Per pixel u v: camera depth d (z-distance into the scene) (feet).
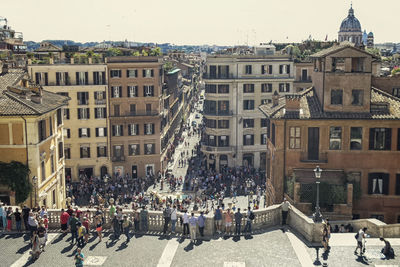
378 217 134.41
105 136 275.18
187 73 564.71
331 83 133.69
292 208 102.89
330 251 88.94
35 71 263.29
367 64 132.98
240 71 295.07
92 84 268.62
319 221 95.91
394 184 132.87
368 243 93.35
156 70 276.62
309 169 134.82
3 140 132.05
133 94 275.39
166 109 321.73
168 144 329.93
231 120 298.76
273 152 143.23
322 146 133.90
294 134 134.82
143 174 284.00
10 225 101.04
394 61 355.56
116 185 252.01
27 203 133.90
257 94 297.94
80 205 218.59
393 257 85.87
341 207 128.06
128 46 414.62
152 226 101.35
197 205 206.90
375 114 132.26
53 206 152.56
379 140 132.16
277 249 90.17
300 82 306.96
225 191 242.58
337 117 131.54
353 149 133.08
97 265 83.56
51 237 97.60
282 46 398.83
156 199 205.87
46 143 144.97
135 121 277.64
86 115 271.08
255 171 292.61
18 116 129.08
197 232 99.04
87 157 274.77
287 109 135.64
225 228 100.63
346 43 146.10
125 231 95.20
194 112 643.86
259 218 101.30
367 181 133.49
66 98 171.01
